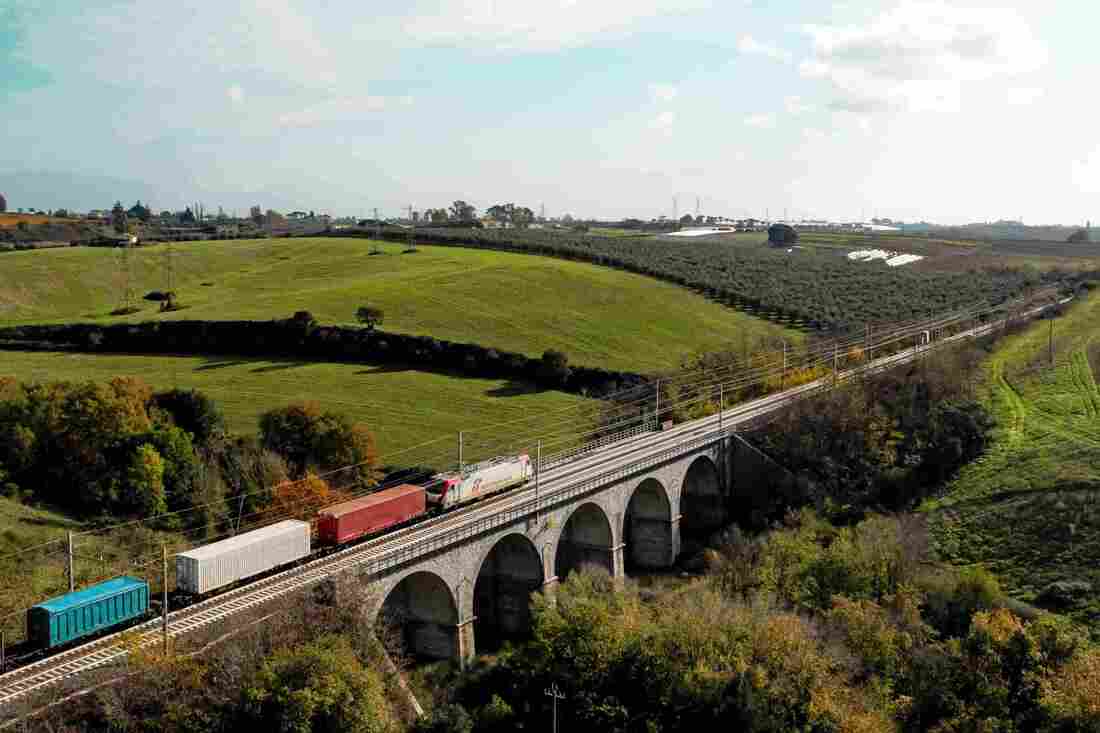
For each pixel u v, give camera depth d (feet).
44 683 139.44
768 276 548.72
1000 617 170.60
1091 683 146.72
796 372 379.96
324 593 170.30
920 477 281.95
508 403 321.93
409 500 217.56
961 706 158.40
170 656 147.13
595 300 444.55
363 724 148.46
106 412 236.63
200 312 378.94
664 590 234.17
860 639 176.14
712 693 161.68
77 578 189.26
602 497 241.76
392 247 581.12
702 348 395.96
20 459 228.84
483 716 169.89
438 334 364.79
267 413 269.23
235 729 143.74
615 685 168.45
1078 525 221.46
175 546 214.69
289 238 628.28
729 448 303.07
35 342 347.15
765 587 206.18
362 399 309.42
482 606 231.30
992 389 337.31
